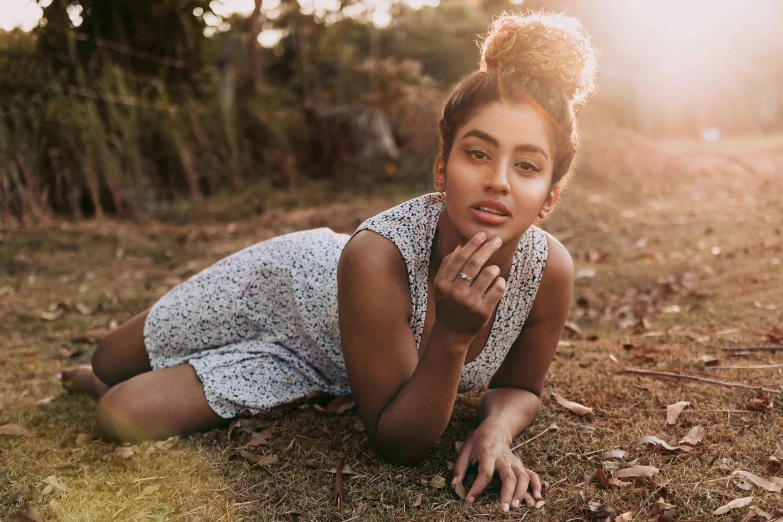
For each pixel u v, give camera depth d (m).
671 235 5.43
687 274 4.06
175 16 7.93
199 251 5.49
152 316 2.24
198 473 1.86
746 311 3.15
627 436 1.96
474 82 1.50
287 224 6.60
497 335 1.85
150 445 2.01
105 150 6.56
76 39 7.29
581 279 4.20
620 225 6.06
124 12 7.70
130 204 6.73
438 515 1.62
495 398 2.01
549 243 1.84
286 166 8.87
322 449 1.95
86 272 4.85
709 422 2.02
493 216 1.47
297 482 1.79
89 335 3.41
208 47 8.55
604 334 3.12
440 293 1.48
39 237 5.51
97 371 2.34
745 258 4.33
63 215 6.43
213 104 8.19
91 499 1.74
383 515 1.64
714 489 1.65
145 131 7.28
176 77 8.17
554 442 1.95
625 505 1.63
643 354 2.68
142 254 5.41
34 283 4.58
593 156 8.88
